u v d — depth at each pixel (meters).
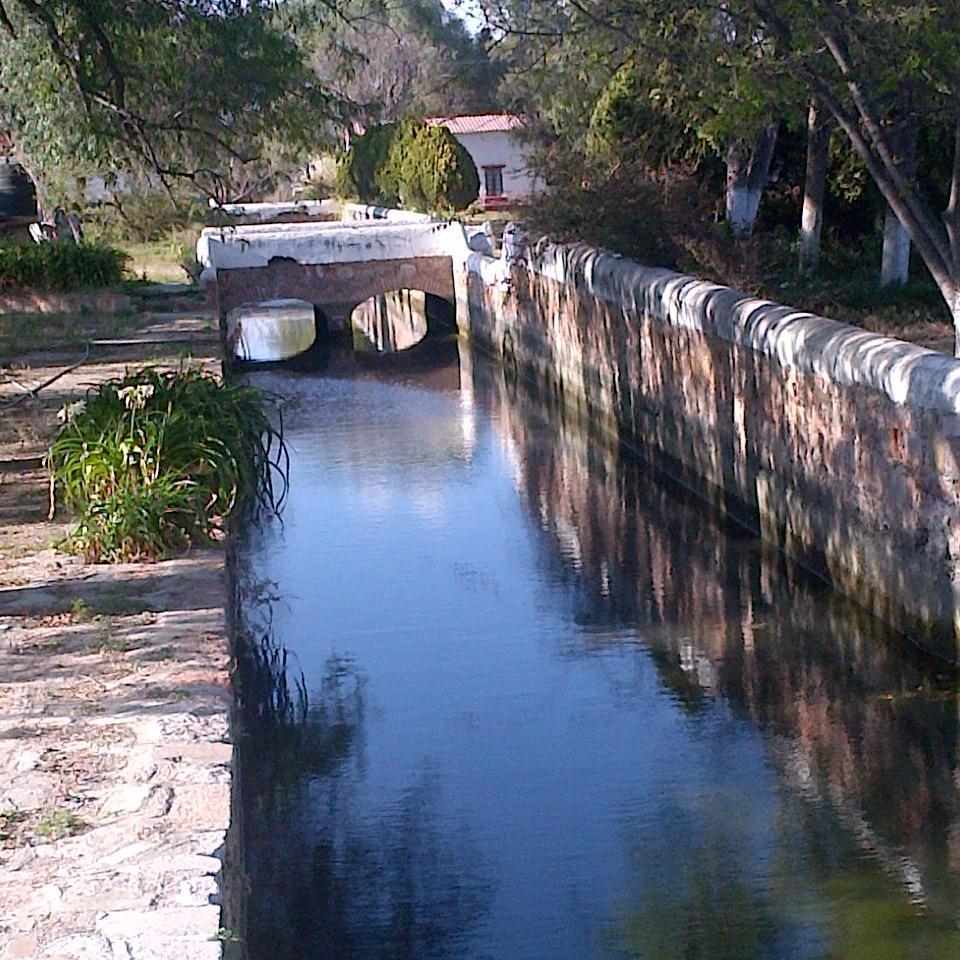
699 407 15.01
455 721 9.41
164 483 8.72
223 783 5.21
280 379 24.91
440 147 35.31
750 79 11.75
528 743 9.06
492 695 9.86
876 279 18.69
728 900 7.16
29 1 12.96
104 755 5.51
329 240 27.89
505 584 12.38
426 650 10.73
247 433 10.52
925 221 12.48
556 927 6.91
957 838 7.76
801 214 21.77
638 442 17.34
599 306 18.66
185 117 14.21
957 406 9.45
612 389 18.33
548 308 21.67
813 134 18.58
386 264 28.42
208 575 7.98
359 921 6.93
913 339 15.22
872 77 11.53
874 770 8.59
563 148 21.20
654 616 11.47
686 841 7.75
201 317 21.16
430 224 28.59
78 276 24.47
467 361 26.41
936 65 11.20
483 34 14.22
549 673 10.27
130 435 9.04
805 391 12.12
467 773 8.62
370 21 17.77
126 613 7.31
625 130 19.75
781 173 21.86
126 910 4.27
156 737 5.66
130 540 8.37
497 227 29.78
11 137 19.95
